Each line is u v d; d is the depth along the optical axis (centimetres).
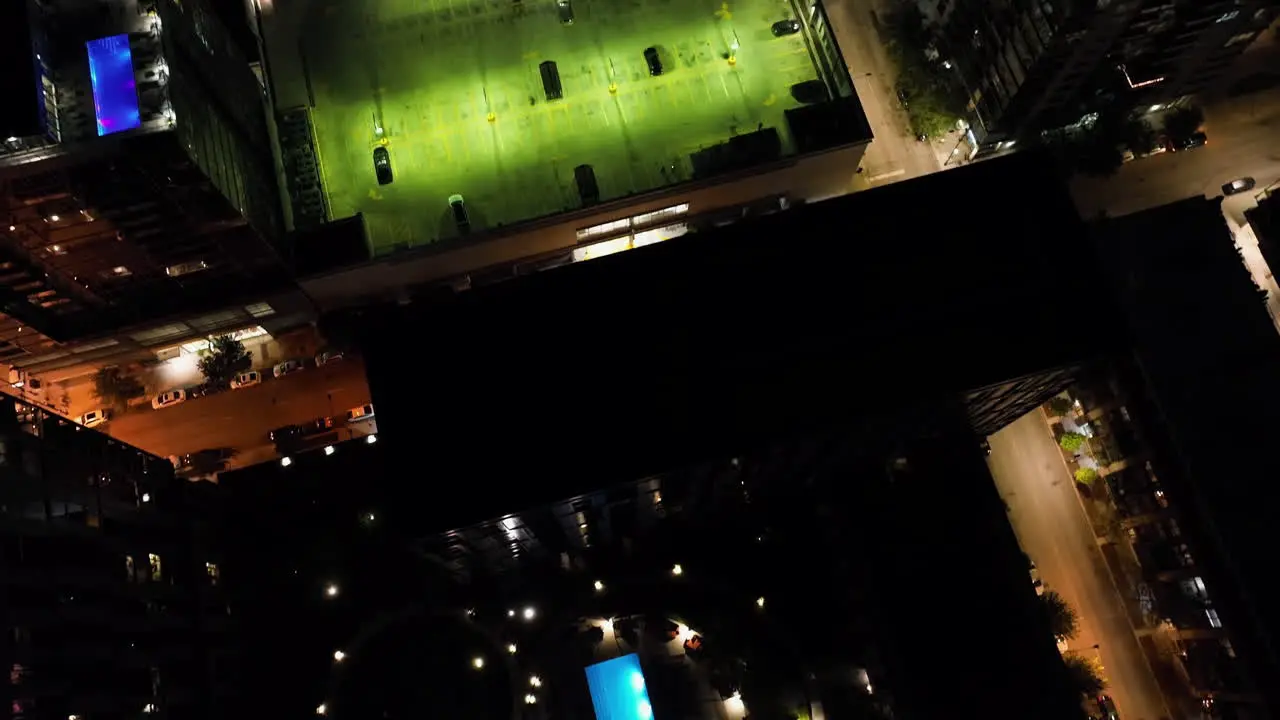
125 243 5175
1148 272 4519
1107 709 4997
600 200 5722
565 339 4184
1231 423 4331
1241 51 5894
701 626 5244
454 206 5741
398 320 4244
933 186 4397
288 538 5516
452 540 4141
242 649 5228
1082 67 5491
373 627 5328
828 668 5081
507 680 5184
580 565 5441
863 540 4772
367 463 5597
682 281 4278
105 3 4725
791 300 4216
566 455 3991
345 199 5922
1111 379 4681
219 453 6097
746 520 5478
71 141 4438
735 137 5722
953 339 4131
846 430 4144
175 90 4756
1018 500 5650
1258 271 5903
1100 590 5344
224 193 5066
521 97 6109
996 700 4366
